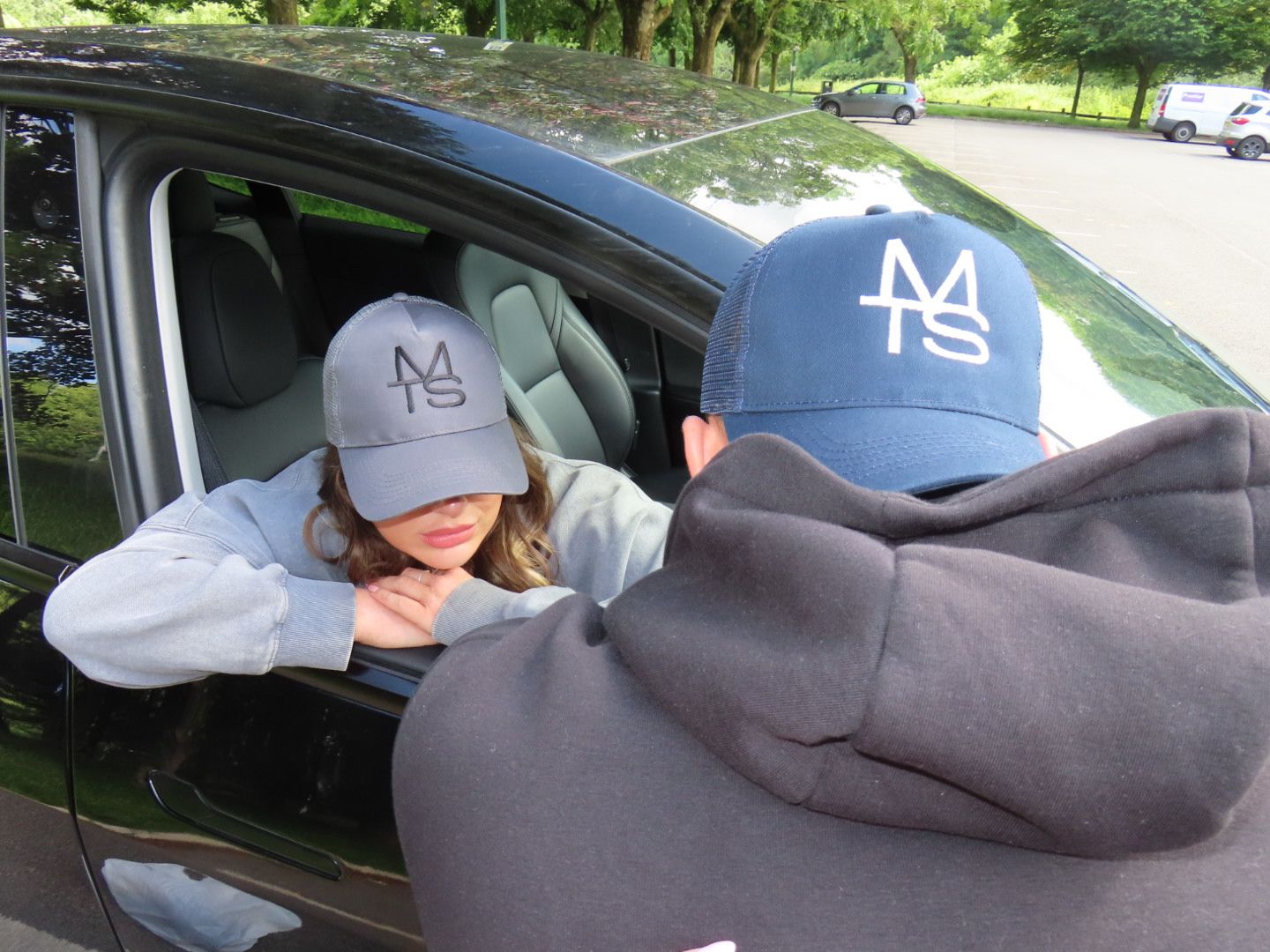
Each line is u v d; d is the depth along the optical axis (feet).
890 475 1.95
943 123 113.80
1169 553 1.75
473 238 3.94
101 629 3.78
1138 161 70.69
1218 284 29.50
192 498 4.43
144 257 4.52
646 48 45.98
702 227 3.94
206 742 4.30
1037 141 89.35
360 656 3.93
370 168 3.99
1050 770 1.49
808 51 223.30
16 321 4.65
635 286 3.81
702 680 1.72
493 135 4.09
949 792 1.64
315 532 4.39
